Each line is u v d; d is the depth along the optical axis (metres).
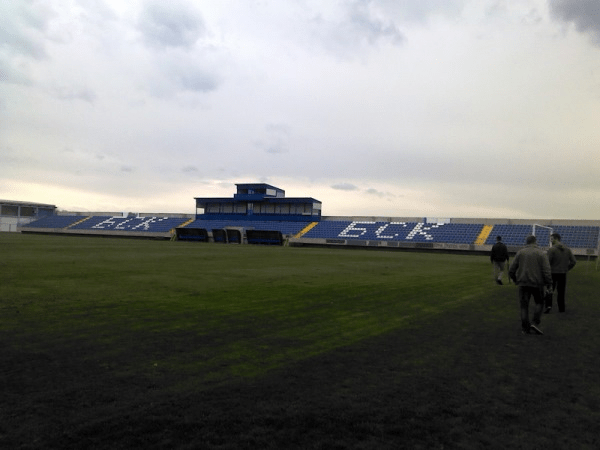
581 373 5.45
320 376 5.06
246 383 4.75
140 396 4.28
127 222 73.56
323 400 4.32
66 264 19.17
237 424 3.71
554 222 51.12
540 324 8.73
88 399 4.17
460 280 17.62
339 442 3.46
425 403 4.32
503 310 10.38
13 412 3.83
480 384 4.94
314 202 65.44
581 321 9.20
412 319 8.81
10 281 12.92
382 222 61.19
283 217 66.75
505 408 4.27
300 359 5.74
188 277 15.62
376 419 3.91
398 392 4.61
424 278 17.92
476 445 3.50
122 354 5.75
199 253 31.53
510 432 3.74
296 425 3.73
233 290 12.57
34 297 10.18
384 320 8.62
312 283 14.85
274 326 7.80
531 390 4.79
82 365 5.23
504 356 6.17
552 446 3.52
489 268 24.80
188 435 3.48
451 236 53.75
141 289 12.14
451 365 5.64
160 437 3.44
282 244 59.09
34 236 57.41
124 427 3.59
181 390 4.48
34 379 4.70
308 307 9.97
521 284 7.81
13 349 5.85
